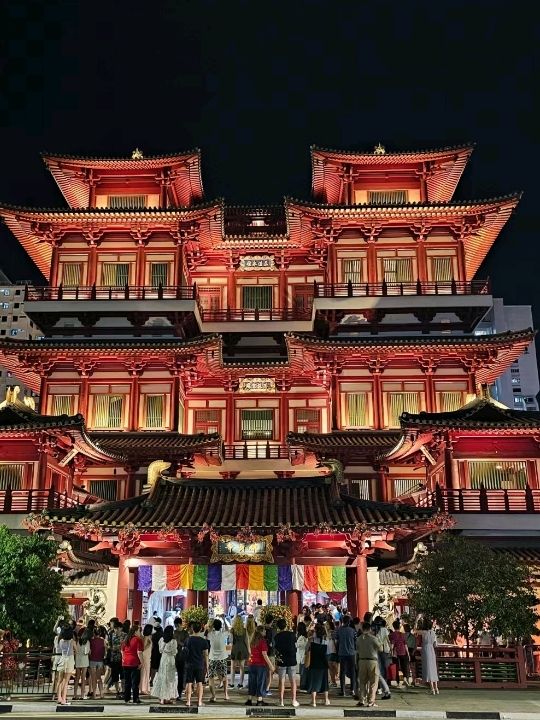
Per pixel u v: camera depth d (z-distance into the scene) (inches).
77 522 1250.6
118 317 2456.9
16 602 1063.6
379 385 2310.5
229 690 1082.7
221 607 1510.8
